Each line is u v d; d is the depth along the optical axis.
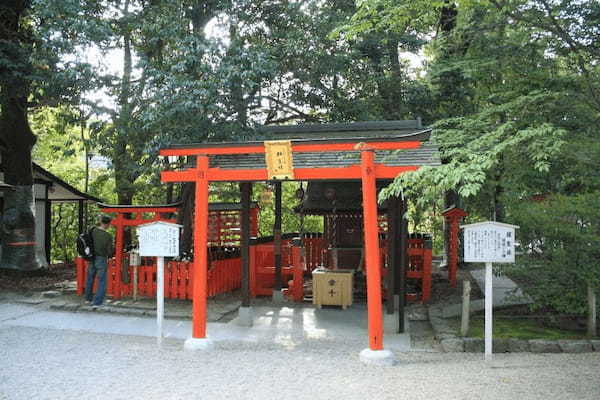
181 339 7.64
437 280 13.45
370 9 7.75
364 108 11.94
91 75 9.57
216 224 13.55
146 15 10.30
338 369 5.95
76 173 20.92
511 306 9.34
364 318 9.15
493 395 4.97
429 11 8.41
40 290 11.57
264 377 5.64
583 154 6.76
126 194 14.20
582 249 7.42
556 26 7.62
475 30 8.65
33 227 13.81
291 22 11.24
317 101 11.83
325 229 13.85
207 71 9.21
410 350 7.05
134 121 9.93
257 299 10.95
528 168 7.35
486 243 6.49
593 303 7.34
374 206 6.46
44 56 10.02
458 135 7.25
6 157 13.59
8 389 5.27
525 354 6.73
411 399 4.90
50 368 6.02
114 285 10.59
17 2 12.16
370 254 6.38
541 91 7.20
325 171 6.75
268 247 11.19
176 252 7.08
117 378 5.63
